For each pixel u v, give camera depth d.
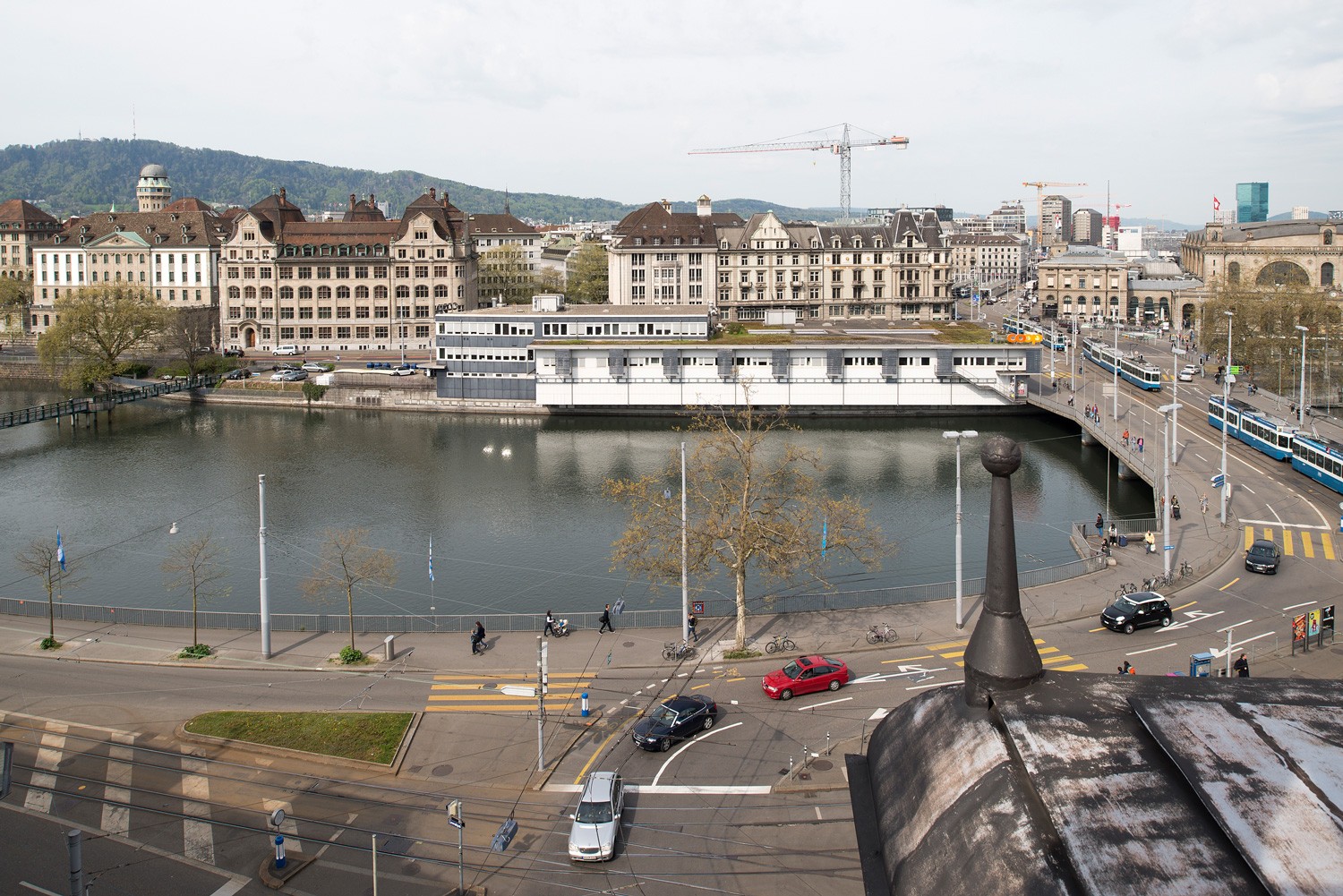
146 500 137.75
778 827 48.47
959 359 189.38
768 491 97.75
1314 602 79.75
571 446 173.00
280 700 64.06
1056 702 16.55
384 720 59.91
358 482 148.12
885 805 17.62
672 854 46.56
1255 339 197.12
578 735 58.78
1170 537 98.94
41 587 102.19
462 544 116.44
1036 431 178.88
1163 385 198.25
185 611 82.81
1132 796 14.30
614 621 79.25
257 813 50.75
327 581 89.06
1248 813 13.57
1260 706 16.03
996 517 17.31
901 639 72.81
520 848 47.50
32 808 51.06
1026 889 13.62
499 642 74.19
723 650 71.56
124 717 61.72
